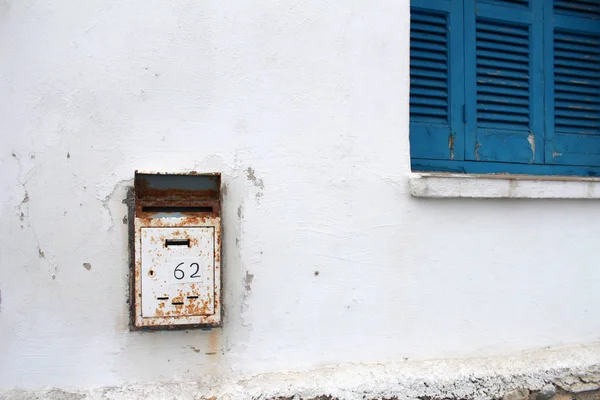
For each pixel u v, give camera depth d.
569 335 2.34
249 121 1.96
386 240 2.10
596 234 2.37
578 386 2.22
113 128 1.86
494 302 2.23
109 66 1.85
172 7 1.90
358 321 2.08
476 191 2.15
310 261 2.03
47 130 1.82
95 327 1.86
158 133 1.89
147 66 1.88
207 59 1.93
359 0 2.07
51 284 1.83
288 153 2.00
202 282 1.84
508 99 2.57
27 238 1.81
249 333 1.97
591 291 2.37
